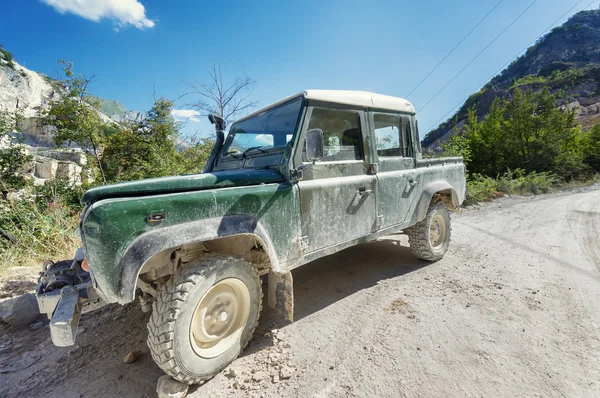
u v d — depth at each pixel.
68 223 5.74
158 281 2.07
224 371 1.99
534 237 5.20
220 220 1.90
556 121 18.09
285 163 2.39
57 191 8.87
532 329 2.33
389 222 3.21
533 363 1.93
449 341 2.22
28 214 6.09
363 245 4.94
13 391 1.92
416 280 3.45
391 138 3.38
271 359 2.09
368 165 3.00
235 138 3.34
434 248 3.99
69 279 2.07
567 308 2.64
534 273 3.53
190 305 1.75
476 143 19.52
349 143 2.88
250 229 2.01
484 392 1.71
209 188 1.98
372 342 2.26
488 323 2.45
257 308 2.18
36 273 4.07
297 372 1.96
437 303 2.85
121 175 11.76
